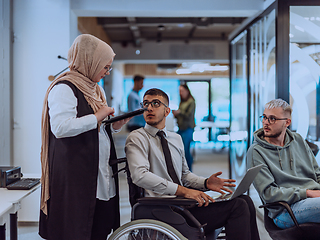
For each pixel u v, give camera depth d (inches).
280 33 132.6
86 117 67.7
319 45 133.3
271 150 92.3
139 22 294.4
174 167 82.0
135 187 78.2
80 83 72.0
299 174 92.3
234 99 197.9
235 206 76.7
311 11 132.6
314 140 133.4
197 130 522.3
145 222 69.7
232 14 158.6
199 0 151.9
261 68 153.1
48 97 70.4
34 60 142.3
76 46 72.3
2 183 82.0
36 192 137.6
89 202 69.2
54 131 66.7
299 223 80.7
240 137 181.3
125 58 411.5
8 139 138.3
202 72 531.5
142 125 283.3
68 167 68.4
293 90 133.0
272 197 83.9
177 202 71.1
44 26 142.3
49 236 69.0
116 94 480.4
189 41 404.2
